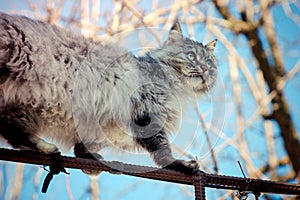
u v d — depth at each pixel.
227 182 3.73
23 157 3.44
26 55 4.17
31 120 4.23
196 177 3.70
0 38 4.12
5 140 4.19
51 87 4.25
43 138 4.44
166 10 6.66
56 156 3.50
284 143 6.87
